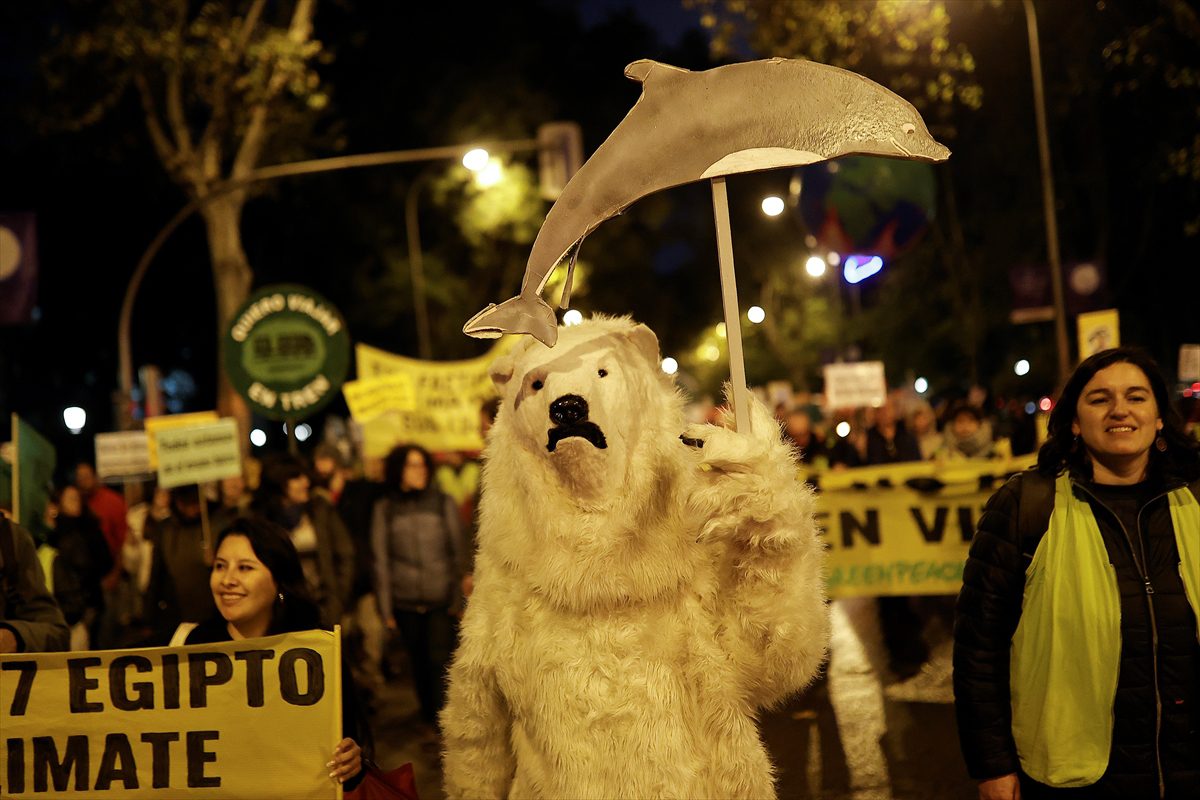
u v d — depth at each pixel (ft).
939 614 40.37
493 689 12.29
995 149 97.96
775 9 65.10
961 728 12.57
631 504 11.82
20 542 17.17
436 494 29.25
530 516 12.09
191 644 14.46
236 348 38.58
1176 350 92.27
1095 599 11.75
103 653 14.14
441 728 12.71
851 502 34.73
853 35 66.23
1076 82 85.61
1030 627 12.13
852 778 23.52
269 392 38.60
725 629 11.82
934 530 34.45
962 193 110.01
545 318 11.45
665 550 11.87
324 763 13.80
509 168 131.03
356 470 62.49
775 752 25.67
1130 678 11.66
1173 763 11.61
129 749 14.06
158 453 31.58
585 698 11.60
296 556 16.10
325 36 131.54
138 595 37.50
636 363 12.58
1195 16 66.85
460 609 28.96
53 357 135.13
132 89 91.25
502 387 12.86
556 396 11.78
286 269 135.44
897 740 25.84
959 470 34.37
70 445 141.69
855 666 33.32
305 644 13.93
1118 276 93.56
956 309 112.88
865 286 131.44
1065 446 12.60
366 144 136.36
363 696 32.24
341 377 38.75
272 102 81.25
